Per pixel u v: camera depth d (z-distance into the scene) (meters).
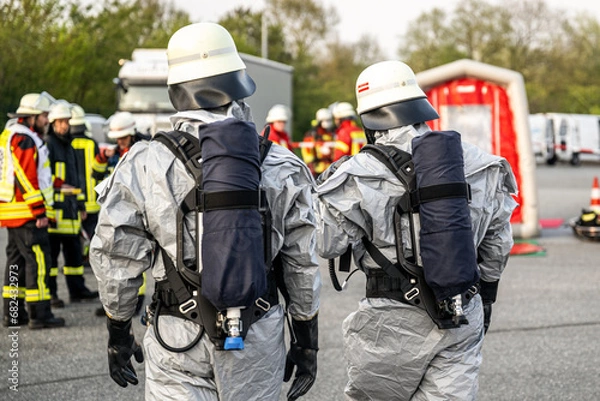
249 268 3.10
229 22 55.97
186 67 3.39
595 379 6.28
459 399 3.73
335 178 3.72
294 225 3.38
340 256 3.93
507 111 13.33
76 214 9.06
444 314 3.66
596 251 12.62
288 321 3.64
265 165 3.34
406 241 3.71
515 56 65.12
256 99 23.16
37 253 7.93
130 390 6.10
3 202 7.88
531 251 12.38
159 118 21.42
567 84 66.50
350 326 3.91
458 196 3.58
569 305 8.83
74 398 5.90
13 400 5.84
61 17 31.59
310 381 3.61
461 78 13.27
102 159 9.68
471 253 3.56
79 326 8.12
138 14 38.84
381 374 3.85
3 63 28.33
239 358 3.26
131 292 3.34
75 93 31.80
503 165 3.87
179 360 3.24
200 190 3.20
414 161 3.64
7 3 29.66
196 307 3.24
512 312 8.51
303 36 61.56
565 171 40.34
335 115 15.45
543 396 5.91
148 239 3.33
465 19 64.88
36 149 7.79
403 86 3.87
